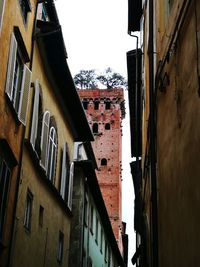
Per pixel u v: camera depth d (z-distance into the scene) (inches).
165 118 346.0
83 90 2955.2
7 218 463.2
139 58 770.2
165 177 340.2
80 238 977.5
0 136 440.5
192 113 246.7
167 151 332.2
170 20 335.0
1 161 434.6
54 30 596.7
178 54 292.8
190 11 260.5
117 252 1804.9
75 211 1000.2
